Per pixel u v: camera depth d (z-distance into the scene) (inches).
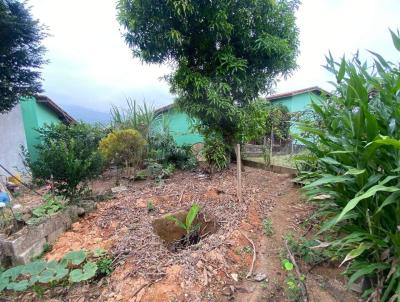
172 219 107.4
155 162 206.5
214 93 163.3
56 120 362.0
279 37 176.6
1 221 104.0
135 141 206.2
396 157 49.5
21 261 87.9
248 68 184.2
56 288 77.9
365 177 53.9
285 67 181.5
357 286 69.8
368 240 57.3
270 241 96.6
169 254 86.6
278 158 217.3
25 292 77.6
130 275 77.3
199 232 112.3
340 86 69.7
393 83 56.3
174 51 181.0
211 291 71.4
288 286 74.0
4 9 183.0
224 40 174.2
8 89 210.1
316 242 87.6
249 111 194.4
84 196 139.0
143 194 147.6
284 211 121.4
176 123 323.6
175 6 145.8
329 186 67.4
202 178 181.0
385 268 54.5
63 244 99.0
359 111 53.8
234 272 79.0
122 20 165.0
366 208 56.1
